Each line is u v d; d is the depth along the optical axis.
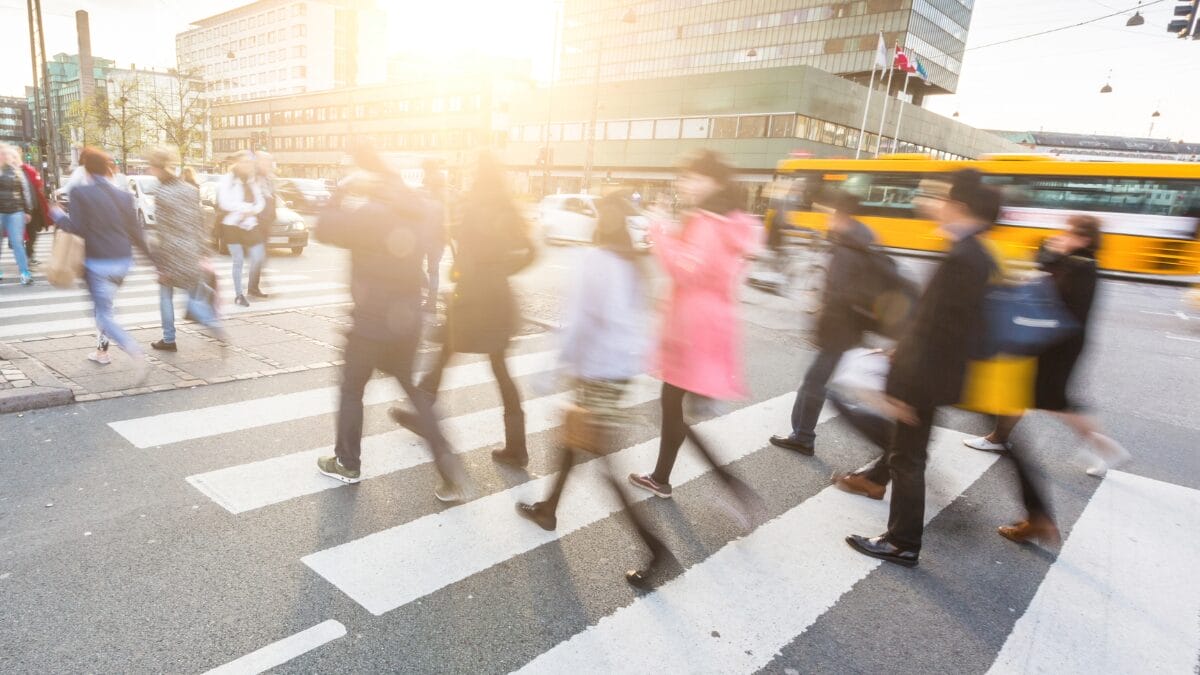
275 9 95.25
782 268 11.22
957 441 4.97
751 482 4.04
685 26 75.38
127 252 5.13
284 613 2.57
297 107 81.69
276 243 13.22
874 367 3.93
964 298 2.80
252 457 3.91
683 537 3.36
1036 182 15.80
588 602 2.77
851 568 3.15
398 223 3.09
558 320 8.10
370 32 99.06
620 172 47.88
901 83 64.88
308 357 5.95
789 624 2.71
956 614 2.84
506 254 3.61
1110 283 15.23
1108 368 7.54
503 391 3.92
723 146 42.25
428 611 2.64
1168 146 105.31
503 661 2.39
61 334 6.32
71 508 3.23
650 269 3.32
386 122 68.25
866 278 3.83
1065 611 2.89
